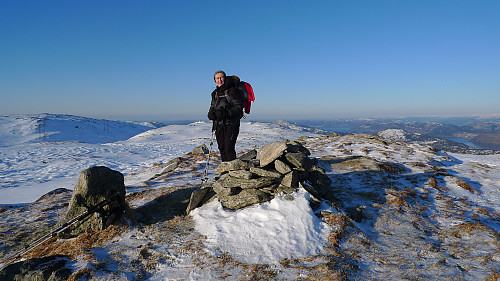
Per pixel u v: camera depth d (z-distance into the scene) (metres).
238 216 5.48
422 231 5.64
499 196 8.66
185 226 5.56
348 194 7.83
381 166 11.16
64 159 26.09
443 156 15.20
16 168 21.97
